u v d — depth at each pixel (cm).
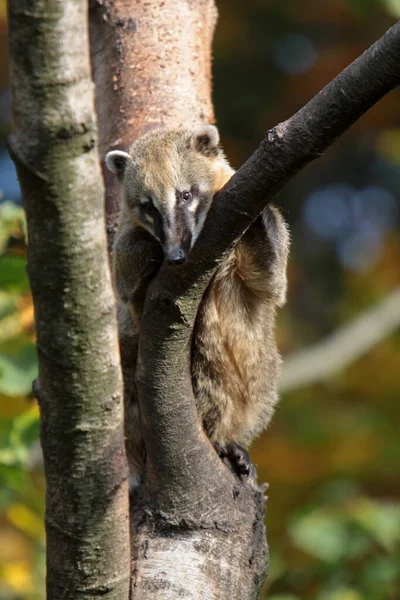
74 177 609
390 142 2639
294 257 3081
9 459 1130
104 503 698
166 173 998
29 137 597
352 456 2305
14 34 580
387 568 1383
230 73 3020
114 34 1114
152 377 760
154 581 797
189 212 991
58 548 711
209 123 1111
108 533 707
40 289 634
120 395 683
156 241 962
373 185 3347
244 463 907
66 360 652
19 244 1304
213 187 1028
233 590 816
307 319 3048
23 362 1136
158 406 773
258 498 883
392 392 2500
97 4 1127
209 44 1170
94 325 649
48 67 586
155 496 828
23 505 1353
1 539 1803
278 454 2322
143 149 1038
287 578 1504
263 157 681
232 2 2919
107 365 665
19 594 1414
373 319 2259
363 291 2967
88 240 626
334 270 3206
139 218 995
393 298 2297
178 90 1093
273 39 3006
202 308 932
